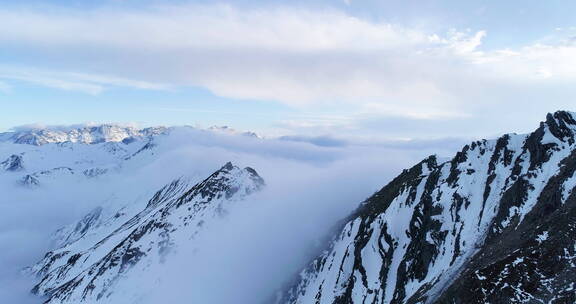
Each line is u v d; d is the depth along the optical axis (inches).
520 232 3097.9
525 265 2591.0
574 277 2321.6
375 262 4879.4
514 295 2460.6
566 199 2970.0
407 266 4291.3
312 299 5684.1
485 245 3467.0
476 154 4690.0
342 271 5324.8
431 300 3169.3
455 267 3467.0
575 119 3919.8
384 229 5049.2
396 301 4094.5
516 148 4279.0
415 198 4982.8
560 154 3649.1
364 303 4566.9
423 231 4370.1
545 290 2370.8
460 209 4148.6
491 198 3949.3
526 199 3476.9
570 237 2556.6
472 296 2684.5
